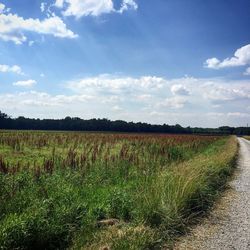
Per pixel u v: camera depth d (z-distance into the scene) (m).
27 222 6.48
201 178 11.84
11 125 133.12
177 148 24.06
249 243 7.52
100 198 9.84
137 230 7.14
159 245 6.98
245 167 22.41
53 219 7.07
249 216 9.70
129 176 13.60
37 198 8.23
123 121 151.12
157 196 8.77
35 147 26.03
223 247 7.22
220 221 9.08
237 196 12.50
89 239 6.73
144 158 18.66
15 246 6.09
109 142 32.28
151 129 152.75
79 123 143.25
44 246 6.55
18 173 10.79
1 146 25.92
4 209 7.45
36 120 139.62
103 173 13.26
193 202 9.95
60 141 30.23
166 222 7.97
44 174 11.07
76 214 7.75
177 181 10.16
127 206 8.60
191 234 7.90
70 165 13.48
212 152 28.53
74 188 10.38
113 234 6.91
